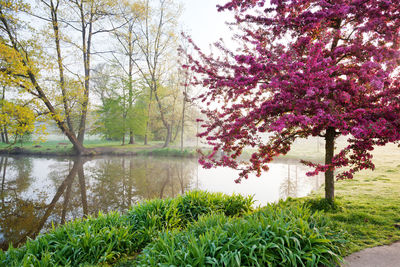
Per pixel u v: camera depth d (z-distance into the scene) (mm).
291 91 3822
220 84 4535
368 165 4301
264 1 4504
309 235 3486
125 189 10820
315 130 4910
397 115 3471
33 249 3795
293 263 2982
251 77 4094
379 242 3871
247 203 6305
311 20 3854
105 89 31422
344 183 8688
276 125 3549
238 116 4992
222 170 16297
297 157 21297
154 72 30188
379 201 5945
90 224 4695
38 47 18859
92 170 15969
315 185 11352
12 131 14023
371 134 3523
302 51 4301
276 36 4734
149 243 4148
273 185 11422
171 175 14312
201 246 3145
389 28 3723
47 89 20500
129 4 26625
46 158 22781
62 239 4152
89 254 3807
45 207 8367
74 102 22438
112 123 30781
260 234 3375
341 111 4012
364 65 3621
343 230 4145
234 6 4766
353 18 4551
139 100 33594
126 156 24734
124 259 3936
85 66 25219
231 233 3445
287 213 4348
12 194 10117
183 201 5988
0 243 5641
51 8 21875
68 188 11094
